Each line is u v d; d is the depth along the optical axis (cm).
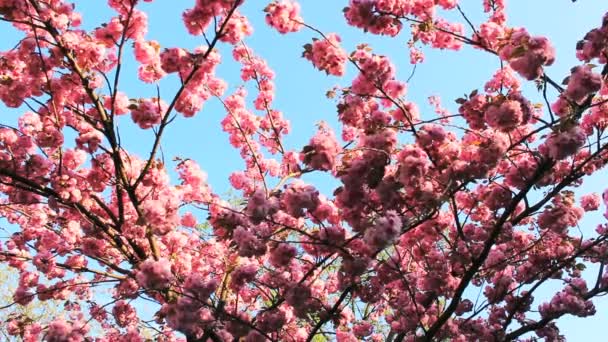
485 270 658
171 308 521
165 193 588
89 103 623
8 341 809
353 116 563
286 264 536
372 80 550
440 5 607
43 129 582
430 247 648
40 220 704
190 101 610
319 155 474
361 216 518
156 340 735
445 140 496
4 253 710
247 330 549
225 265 745
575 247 689
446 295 643
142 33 585
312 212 522
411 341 627
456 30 629
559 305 639
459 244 651
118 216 684
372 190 522
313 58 556
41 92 592
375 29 550
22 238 702
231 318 550
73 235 680
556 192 559
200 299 517
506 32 513
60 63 570
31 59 570
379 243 463
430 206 497
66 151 604
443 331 637
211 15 532
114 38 569
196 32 538
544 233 653
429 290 632
